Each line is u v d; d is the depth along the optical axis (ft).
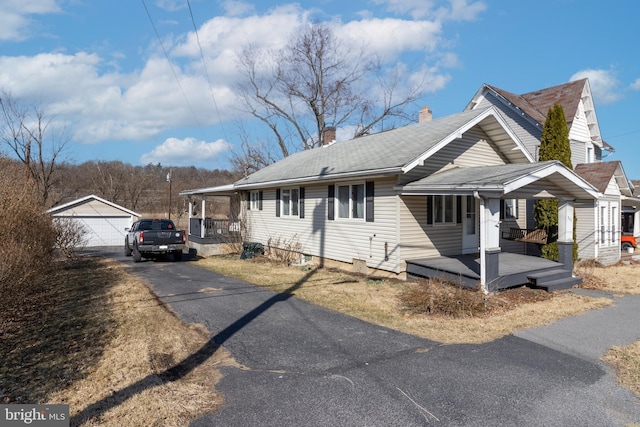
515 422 12.12
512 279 30.42
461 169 37.70
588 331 21.45
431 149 34.76
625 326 22.43
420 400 13.46
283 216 54.08
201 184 190.90
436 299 25.29
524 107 63.21
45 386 14.21
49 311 24.64
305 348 18.43
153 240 51.19
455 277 30.58
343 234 42.68
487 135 42.57
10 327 21.30
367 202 39.19
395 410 12.76
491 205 28.99
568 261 34.27
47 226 40.45
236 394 13.80
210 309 25.29
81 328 21.06
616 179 53.11
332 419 12.20
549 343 19.49
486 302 25.77
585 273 38.32
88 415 12.19
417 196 37.17
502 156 44.37
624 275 40.29
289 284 34.01
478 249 42.34
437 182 32.65
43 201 42.27
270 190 57.47
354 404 13.15
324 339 19.69
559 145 47.11
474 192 28.68
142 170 181.16
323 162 50.08
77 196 137.80
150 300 27.55
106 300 27.58
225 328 21.31
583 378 15.39
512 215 49.88
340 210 43.73
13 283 24.81
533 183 32.30
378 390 14.16
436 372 15.79
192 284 33.99
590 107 65.41
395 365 16.47
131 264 48.98
